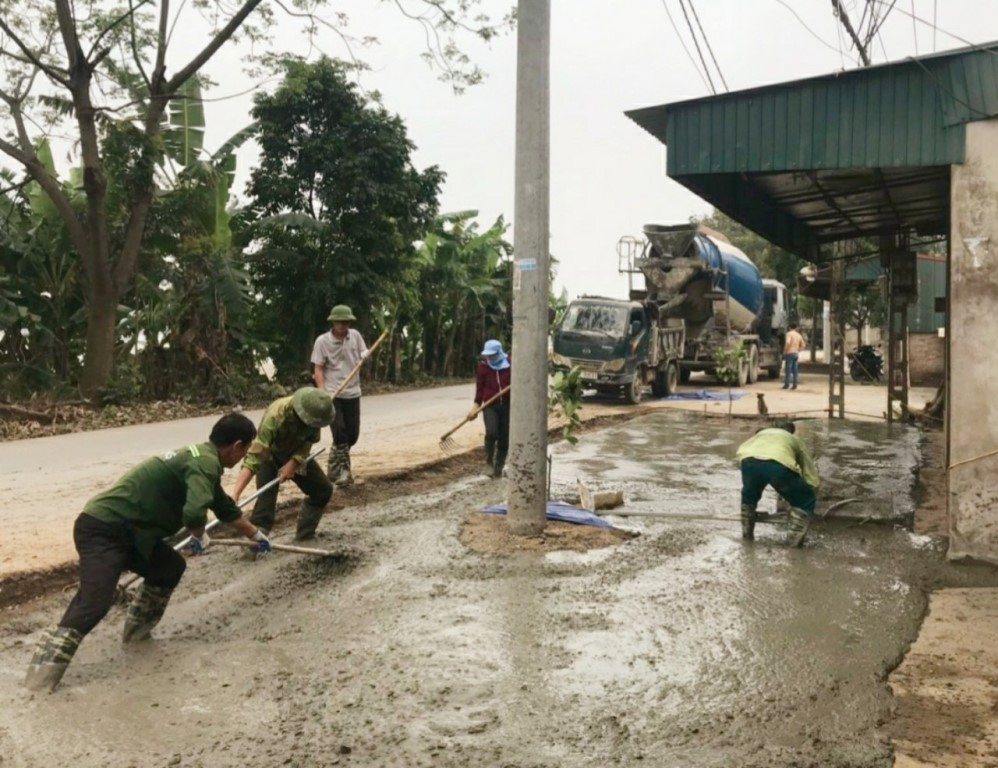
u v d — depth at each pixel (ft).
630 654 15.17
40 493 27.89
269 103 67.92
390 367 85.10
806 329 135.44
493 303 94.94
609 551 21.89
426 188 72.79
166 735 12.10
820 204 37.68
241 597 18.26
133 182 53.62
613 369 59.57
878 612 17.65
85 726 12.37
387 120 70.23
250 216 70.38
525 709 12.97
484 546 22.00
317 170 68.33
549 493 28.76
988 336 20.90
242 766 11.25
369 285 69.67
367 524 24.88
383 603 17.76
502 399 32.68
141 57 56.75
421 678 14.05
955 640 16.12
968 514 21.27
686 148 25.25
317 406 20.77
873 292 92.89
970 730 12.50
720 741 12.09
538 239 22.47
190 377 60.29
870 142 22.67
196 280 58.49
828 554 22.20
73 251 58.13
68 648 13.82
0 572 18.44
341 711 12.85
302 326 70.74
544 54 22.09
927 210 39.42
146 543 14.89
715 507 28.04
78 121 51.55
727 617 17.19
